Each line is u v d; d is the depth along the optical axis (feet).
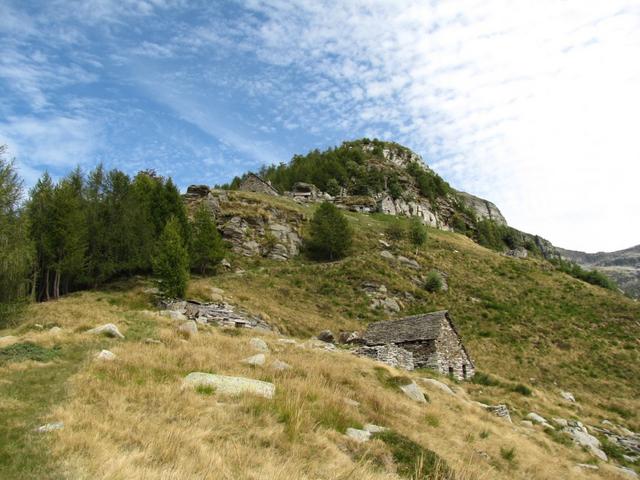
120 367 51.85
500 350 164.35
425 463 42.06
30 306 109.91
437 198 494.59
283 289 180.24
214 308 134.21
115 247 160.76
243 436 37.42
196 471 29.66
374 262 221.46
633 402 134.31
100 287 154.71
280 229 246.06
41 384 44.88
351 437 43.86
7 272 95.81
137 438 33.47
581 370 156.04
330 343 125.70
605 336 184.55
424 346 116.26
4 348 58.44
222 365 59.98
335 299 183.42
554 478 61.05
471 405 83.76
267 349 80.23
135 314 102.01
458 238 356.38
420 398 73.72
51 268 140.36
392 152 594.65
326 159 491.72
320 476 33.86
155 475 27.37
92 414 37.01
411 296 200.85
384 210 379.96
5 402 38.29
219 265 201.26
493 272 251.19
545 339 177.17
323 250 245.86
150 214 184.96
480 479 44.39
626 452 96.07
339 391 58.03
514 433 76.74
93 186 171.22
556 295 226.17
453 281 227.61
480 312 195.93
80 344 63.41
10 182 99.35
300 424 41.47
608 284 300.40
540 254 525.34
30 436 31.42
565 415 108.58
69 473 26.32
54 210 143.95
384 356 104.68
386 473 37.78
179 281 137.28
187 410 40.52
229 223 233.76
